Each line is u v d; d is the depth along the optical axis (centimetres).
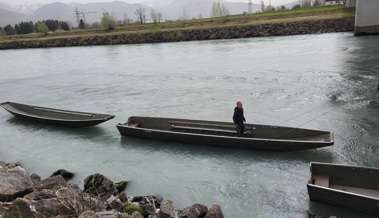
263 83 3050
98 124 2261
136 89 3269
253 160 1589
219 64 4188
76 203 961
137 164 1644
